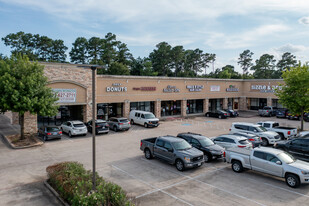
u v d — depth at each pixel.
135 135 24.77
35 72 20.61
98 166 14.91
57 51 78.69
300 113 25.31
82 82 28.05
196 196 10.73
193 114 43.16
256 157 13.12
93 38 75.62
